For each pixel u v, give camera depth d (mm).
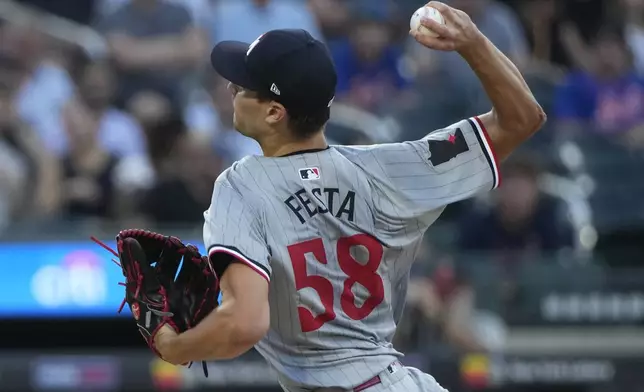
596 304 27031
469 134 12875
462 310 26266
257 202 11922
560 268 27422
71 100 32438
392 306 12914
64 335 26172
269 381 25297
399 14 38750
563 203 30125
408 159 12672
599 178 32438
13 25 35719
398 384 12484
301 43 11992
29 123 33094
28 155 30781
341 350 12266
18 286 26000
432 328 26016
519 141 13008
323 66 12023
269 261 11773
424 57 35562
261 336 11266
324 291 12133
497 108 12836
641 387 26219
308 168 12211
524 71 36344
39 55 34906
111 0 36781
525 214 28984
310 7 38531
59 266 26125
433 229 30422
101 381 25266
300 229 11992
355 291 12328
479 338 26047
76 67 35531
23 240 26078
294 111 12094
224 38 35844
